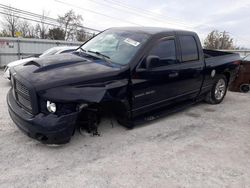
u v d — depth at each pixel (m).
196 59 4.95
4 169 2.82
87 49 4.41
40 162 3.01
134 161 3.14
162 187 2.66
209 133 4.20
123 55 3.83
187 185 2.72
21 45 16.42
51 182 2.64
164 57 4.16
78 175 2.79
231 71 6.20
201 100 5.79
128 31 4.38
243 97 7.11
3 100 5.70
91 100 3.13
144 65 3.79
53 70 3.26
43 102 2.96
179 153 3.42
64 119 3.00
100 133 3.88
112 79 3.43
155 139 3.82
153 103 4.13
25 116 3.07
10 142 3.46
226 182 2.82
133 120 4.01
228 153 3.52
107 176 2.80
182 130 4.26
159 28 4.56
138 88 3.76
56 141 3.07
